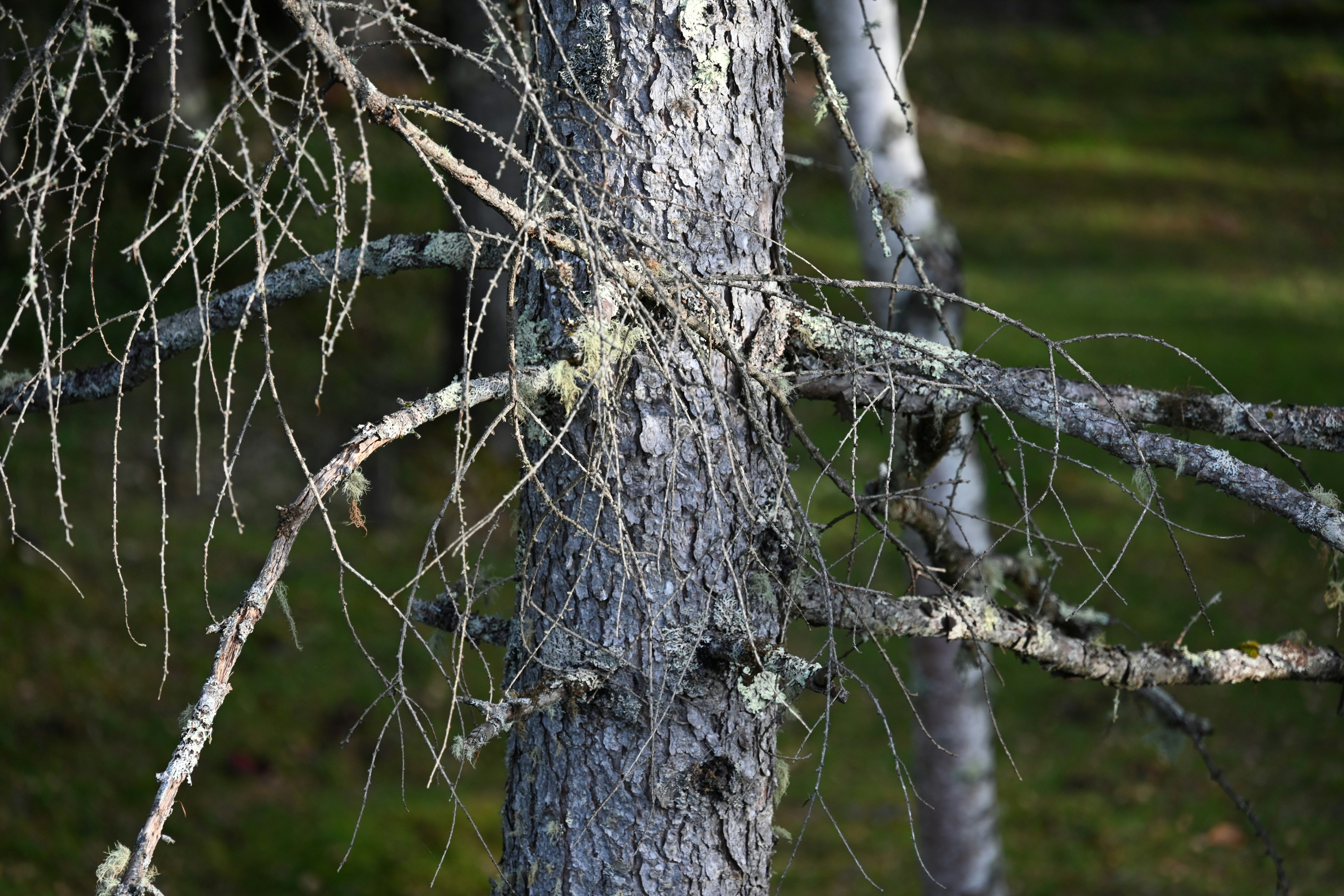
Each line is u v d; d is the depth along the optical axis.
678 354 1.60
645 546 1.77
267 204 1.32
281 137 1.29
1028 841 6.75
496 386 1.65
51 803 5.35
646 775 1.80
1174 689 8.02
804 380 1.83
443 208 9.97
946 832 4.41
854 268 13.14
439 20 11.87
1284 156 21.67
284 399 8.89
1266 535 9.46
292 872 5.54
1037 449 1.65
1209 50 27.44
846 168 2.28
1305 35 28.78
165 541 1.39
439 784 6.50
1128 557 8.88
